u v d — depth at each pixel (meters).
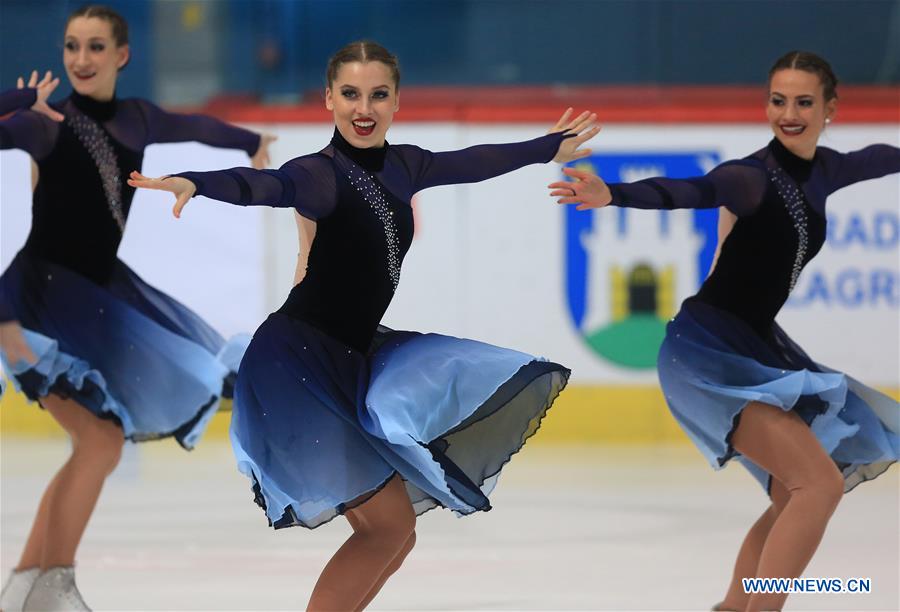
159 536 18.73
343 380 11.75
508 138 28.45
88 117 15.09
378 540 11.51
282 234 28.06
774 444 12.88
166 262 27.92
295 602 14.71
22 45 29.55
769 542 12.71
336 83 11.86
